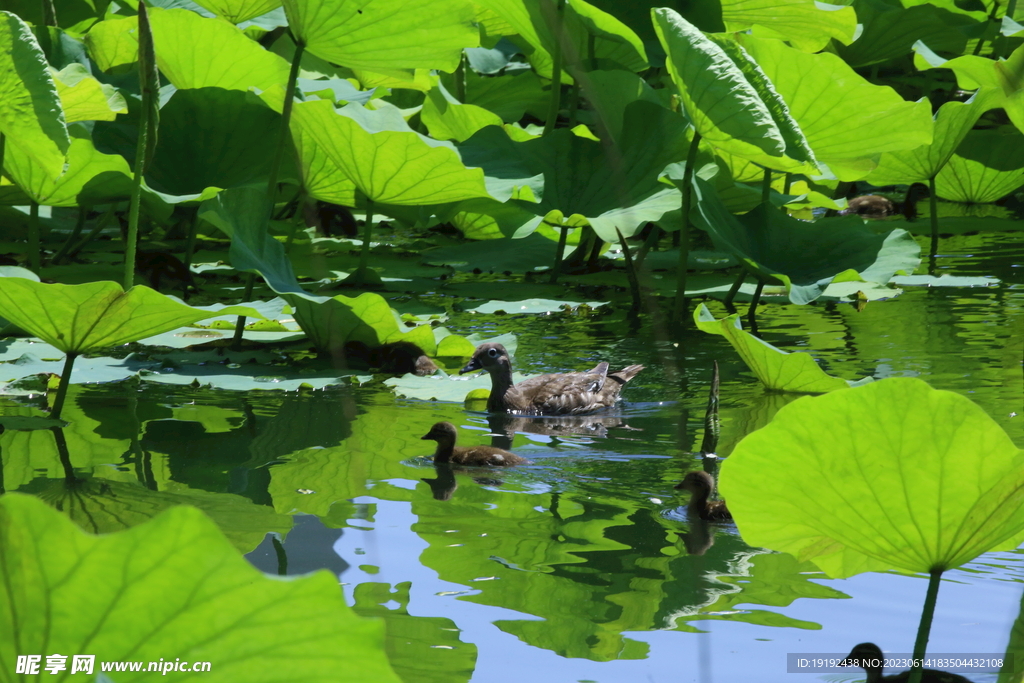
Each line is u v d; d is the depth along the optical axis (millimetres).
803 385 11938
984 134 24859
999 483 4246
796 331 14961
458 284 18656
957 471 4254
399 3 13336
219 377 12297
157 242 20875
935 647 5691
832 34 19219
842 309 16516
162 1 20703
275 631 3064
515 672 5242
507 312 16438
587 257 20547
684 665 5363
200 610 3037
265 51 17203
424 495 8453
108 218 18234
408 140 14227
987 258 19891
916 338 14211
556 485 8938
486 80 27000
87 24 23703
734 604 6246
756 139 12797
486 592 6348
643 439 10664
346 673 3129
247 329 15000
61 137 9039
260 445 9695
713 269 19906
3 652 3021
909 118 13961
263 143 17391
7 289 9000
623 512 8180
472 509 8117
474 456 9531
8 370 12266
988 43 30219
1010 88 13133
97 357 13195
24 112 8938
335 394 11984
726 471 4582
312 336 13734
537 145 18453
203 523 2895
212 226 20781
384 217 25234
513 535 7504
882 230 22500
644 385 12914
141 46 10211
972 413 4121
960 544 4504
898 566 4711
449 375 13320
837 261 14836
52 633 3037
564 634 5746
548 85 27094
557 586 6500
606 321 16297
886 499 4430
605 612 6098
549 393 12070
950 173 25438
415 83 21328
